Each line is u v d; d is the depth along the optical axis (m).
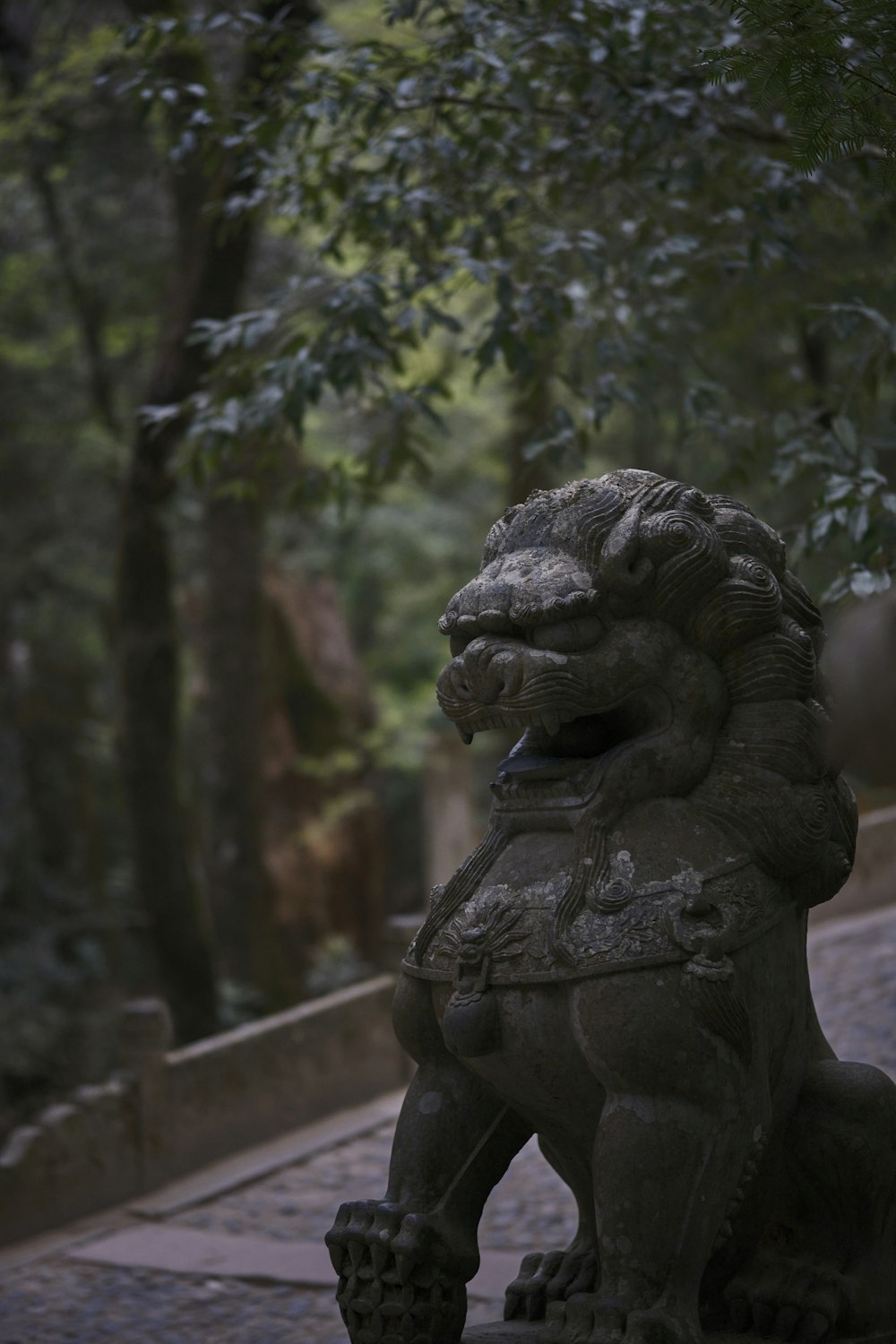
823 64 3.29
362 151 5.36
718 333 6.69
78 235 12.45
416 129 5.29
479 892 2.97
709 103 5.06
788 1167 3.08
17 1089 13.17
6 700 14.58
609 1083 2.75
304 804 17.20
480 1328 3.02
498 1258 5.45
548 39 4.84
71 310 13.30
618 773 2.88
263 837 12.46
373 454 6.03
